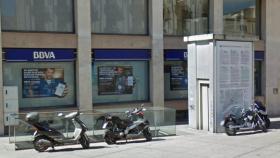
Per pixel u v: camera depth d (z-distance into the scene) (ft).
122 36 58.80
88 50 55.62
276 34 74.54
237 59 53.88
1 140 46.96
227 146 41.57
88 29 55.57
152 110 49.85
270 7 73.72
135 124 45.62
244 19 72.08
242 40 54.08
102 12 58.29
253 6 73.36
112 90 59.21
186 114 65.36
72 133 41.73
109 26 58.85
